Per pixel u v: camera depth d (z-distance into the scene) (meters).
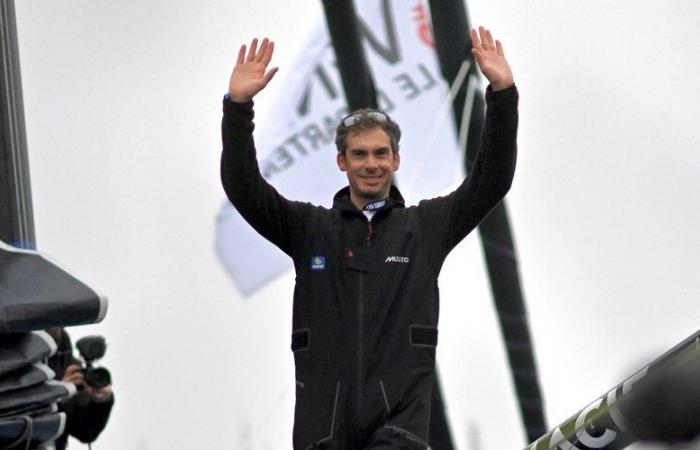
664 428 4.52
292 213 10.40
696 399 4.46
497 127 9.83
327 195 19.73
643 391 4.65
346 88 19.72
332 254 10.16
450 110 19.83
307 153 19.75
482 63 9.80
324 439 9.85
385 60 19.81
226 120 10.05
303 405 10.00
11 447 11.35
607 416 5.30
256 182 10.18
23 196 13.22
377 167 10.23
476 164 10.05
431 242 10.17
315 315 10.11
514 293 19.73
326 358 9.99
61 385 12.16
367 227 10.23
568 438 5.61
